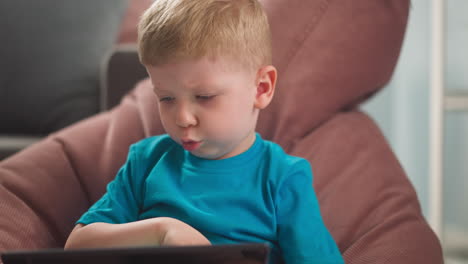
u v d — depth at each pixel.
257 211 0.88
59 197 1.15
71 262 0.64
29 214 1.08
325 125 1.25
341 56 1.26
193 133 0.83
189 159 0.92
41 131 1.91
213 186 0.89
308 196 0.90
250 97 0.86
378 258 0.95
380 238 0.99
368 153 1.17
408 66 2.25
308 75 1.25
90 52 1.95
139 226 0.83
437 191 1.95
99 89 1.94
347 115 1.29
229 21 0.83
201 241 0.80
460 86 1.95
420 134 2.18
